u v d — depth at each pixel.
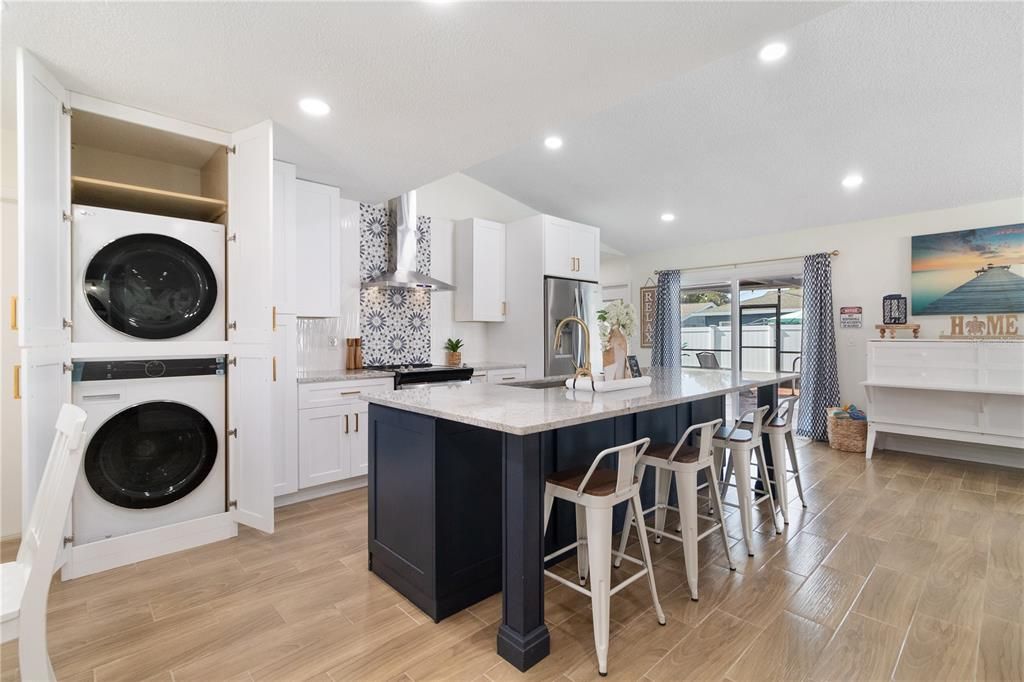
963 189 4.15
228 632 1.84
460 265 4.98
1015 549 2.53
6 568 1.46
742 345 5.86
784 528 2.87
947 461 4.36
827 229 5.14
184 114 2.53
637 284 6.69
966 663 1.65
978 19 2.54
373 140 2.86
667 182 4.73
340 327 4.09
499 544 2.17
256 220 2.62
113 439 2.38
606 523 1.70
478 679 1.59
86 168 2.83
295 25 1.79
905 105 3.26
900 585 2.18
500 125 2.66
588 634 1.85
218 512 2.72
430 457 1.94
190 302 2.63
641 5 1.68
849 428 4.69
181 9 1.70
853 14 2.58
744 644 1.76
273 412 3.08
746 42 1.93
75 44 1.91
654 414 3.01
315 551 2.56
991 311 4.21
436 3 1.67
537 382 3.04
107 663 1.65
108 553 2.34
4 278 2.64
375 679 1.59
